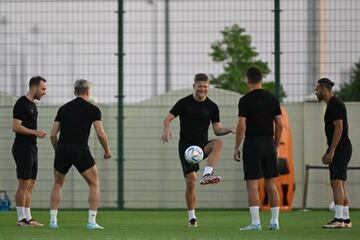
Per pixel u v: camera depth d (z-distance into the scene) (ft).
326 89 127.03
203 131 129.18
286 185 184.24
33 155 133.80
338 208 128.47
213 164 126.52
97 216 167.73
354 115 187.83
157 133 191.72
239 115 120.16
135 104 191.52
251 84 121.08
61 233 116.98
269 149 120.26
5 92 189.16
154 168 192.34
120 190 190.08
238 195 190.39
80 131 124.98
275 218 123.34
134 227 132.05
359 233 116.78
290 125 191.72
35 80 133.49
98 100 190.29
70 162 125.70
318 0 185.37
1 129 189.78
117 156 190.39
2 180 190.60
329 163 128.06
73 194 192.85
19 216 134.72
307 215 169.48
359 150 187.83
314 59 185.78
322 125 191.52
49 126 189.67
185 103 128.88
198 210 188.03
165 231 121.39
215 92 189.47
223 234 114.42
